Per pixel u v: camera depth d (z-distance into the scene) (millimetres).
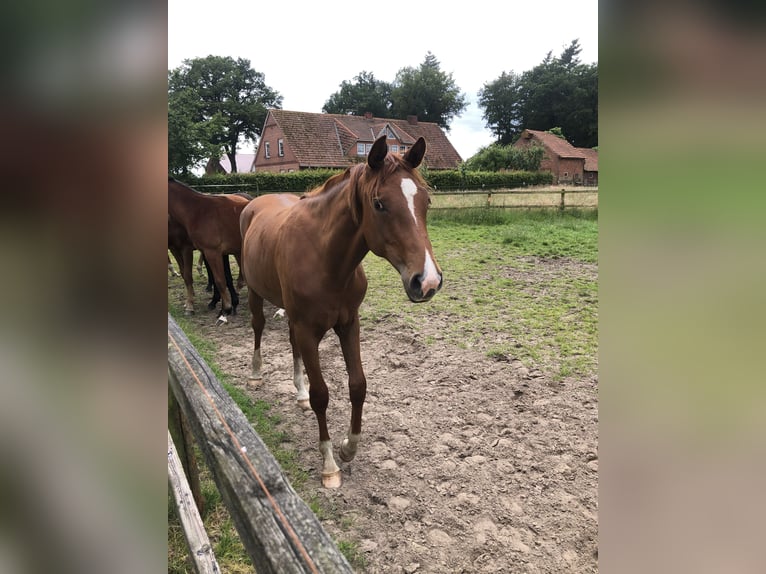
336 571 907
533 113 45000
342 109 55625
